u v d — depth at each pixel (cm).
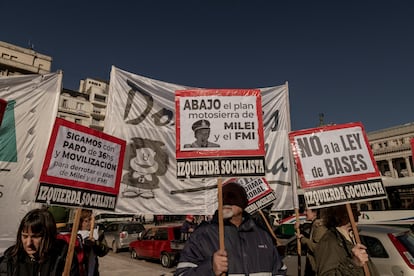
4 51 4491
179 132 275
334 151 297
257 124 283
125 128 452
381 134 5500
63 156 286
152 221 3806
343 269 225
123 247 1438
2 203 374
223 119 282
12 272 205
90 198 298
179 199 459
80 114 5259
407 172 4278
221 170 268
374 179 287
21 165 394
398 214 1214
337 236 246
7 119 395
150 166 453
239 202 220
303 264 630
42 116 418
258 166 272
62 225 414
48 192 268
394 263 455
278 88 586
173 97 493
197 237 214
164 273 917
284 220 1617
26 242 207
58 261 221
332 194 284
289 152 554
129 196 432
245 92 292
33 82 420
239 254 205
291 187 539
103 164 317
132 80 474
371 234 506
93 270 321
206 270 186
